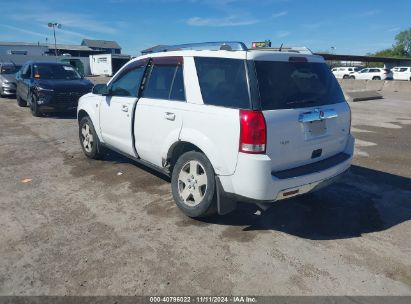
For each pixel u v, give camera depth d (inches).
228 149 143.3
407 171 245.8
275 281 124.9
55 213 174.6
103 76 2034.9
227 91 147.9
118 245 146.3
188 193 167.2
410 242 151.7
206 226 163.0
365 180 226.2
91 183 214.8
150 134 186.1
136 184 213.2
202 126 153.8
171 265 133.2
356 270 131.6
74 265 132.4
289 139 144.6
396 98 823.7
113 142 223.6
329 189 209.8
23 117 456.4
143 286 121.4
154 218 170.2
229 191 147.6
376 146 321.1
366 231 161.0
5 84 661.3
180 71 171.6
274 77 146.1
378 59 2086.6
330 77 173.5
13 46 2738.7
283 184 141.3
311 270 131.3
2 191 201.9
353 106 652.7
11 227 159.9
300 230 161.0
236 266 133.1
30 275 126.4
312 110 151.8
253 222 167.5
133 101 197.8
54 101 438.9
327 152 166.1
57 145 307.1
